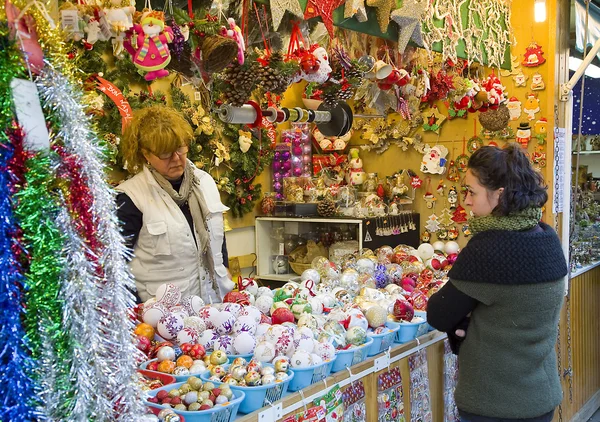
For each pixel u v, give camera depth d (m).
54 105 0.92
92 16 1.51
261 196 4.38
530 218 1.79
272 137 4.18
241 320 1.85
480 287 1.74
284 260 4.30
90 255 0.93
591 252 4.43
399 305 2.22
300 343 1.74
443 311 1.82
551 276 1.75
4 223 0.87
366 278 2.70
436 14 2.88
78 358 0.91
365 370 1.93
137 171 2.57
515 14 3.70
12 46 0.88
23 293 0.90
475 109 3.59
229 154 3.85
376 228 3.96
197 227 2.44
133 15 1.63
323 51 2.32
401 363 2.16
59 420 0.91
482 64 3.40
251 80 2.10
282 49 2.42
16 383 0.87
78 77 1.01
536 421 1.77
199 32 1.78
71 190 0.93
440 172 4.24
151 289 2.35
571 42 3.92
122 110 2.31
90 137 0.97
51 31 0.94
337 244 3.94
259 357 1.67
